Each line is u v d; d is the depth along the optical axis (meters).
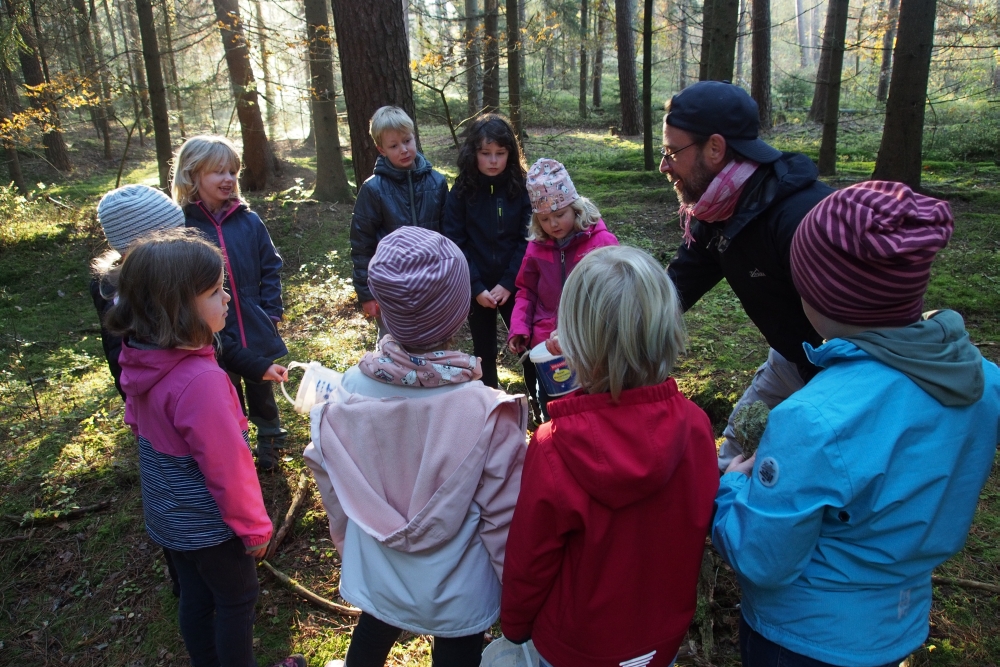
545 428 1.46
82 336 6.20
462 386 1.67
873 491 1.23
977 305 4.69
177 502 1.86
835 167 9.72
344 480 1.69
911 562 1.31
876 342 1.26
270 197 10.74
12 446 3.90
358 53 5.43
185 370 1.79
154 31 9.41
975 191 7.75
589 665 1.50
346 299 6.14
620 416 1.36
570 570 1.47
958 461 1.29
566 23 17.47
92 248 8.27
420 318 1.63
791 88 25.69
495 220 3.41
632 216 8.12
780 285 2.04
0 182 15.91
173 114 12.60
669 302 1.38
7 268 7.89
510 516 1.67
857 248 1.21
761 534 1.29
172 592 2.72
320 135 9.92
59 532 3.10
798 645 1.34
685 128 1.98
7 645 2.54
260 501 1.86
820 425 1.23
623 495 1.35
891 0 18.91
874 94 22.50
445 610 1.65
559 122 23.09
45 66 13.44
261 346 3.09
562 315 1.42
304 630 2.49
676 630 1.52
